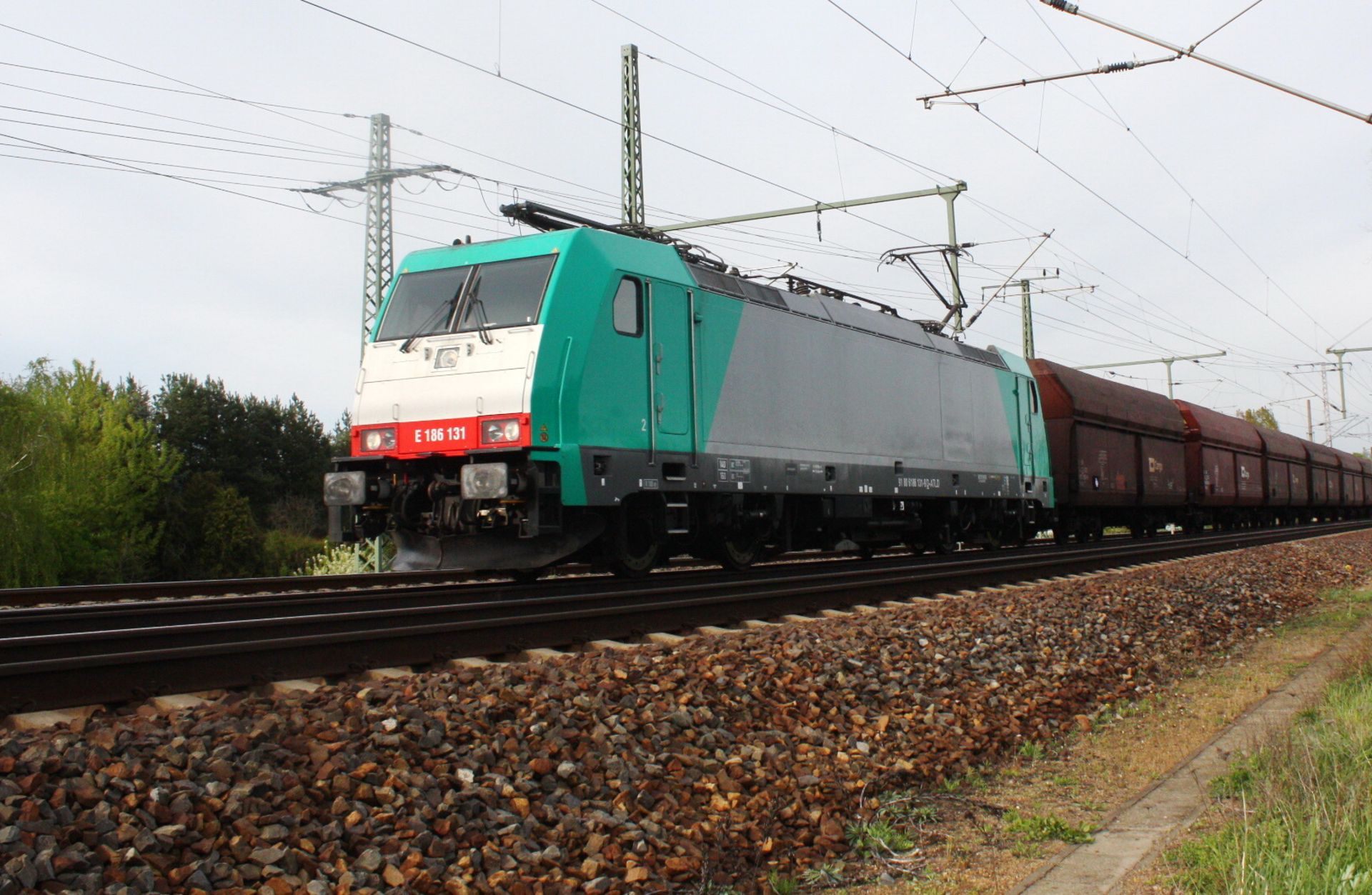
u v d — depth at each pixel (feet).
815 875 17.26
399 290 40.01
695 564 61.26
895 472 55.57
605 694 21.17
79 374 158.51
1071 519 85.56
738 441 44.01
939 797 21.35
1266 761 21.29
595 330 37.01
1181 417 107.04
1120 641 36.76
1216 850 16.69
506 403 35.45
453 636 25.23
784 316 47.83
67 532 143.33
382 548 72.90
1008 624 34.45
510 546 37.81
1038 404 75.31
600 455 36.81
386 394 38.17
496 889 14.51
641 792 17.76
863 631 30.09
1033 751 24.81
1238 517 126.00
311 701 18.43
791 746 21.44
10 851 12.43
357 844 14.47
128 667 20.03
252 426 222.69
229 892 12.93
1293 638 41.78
